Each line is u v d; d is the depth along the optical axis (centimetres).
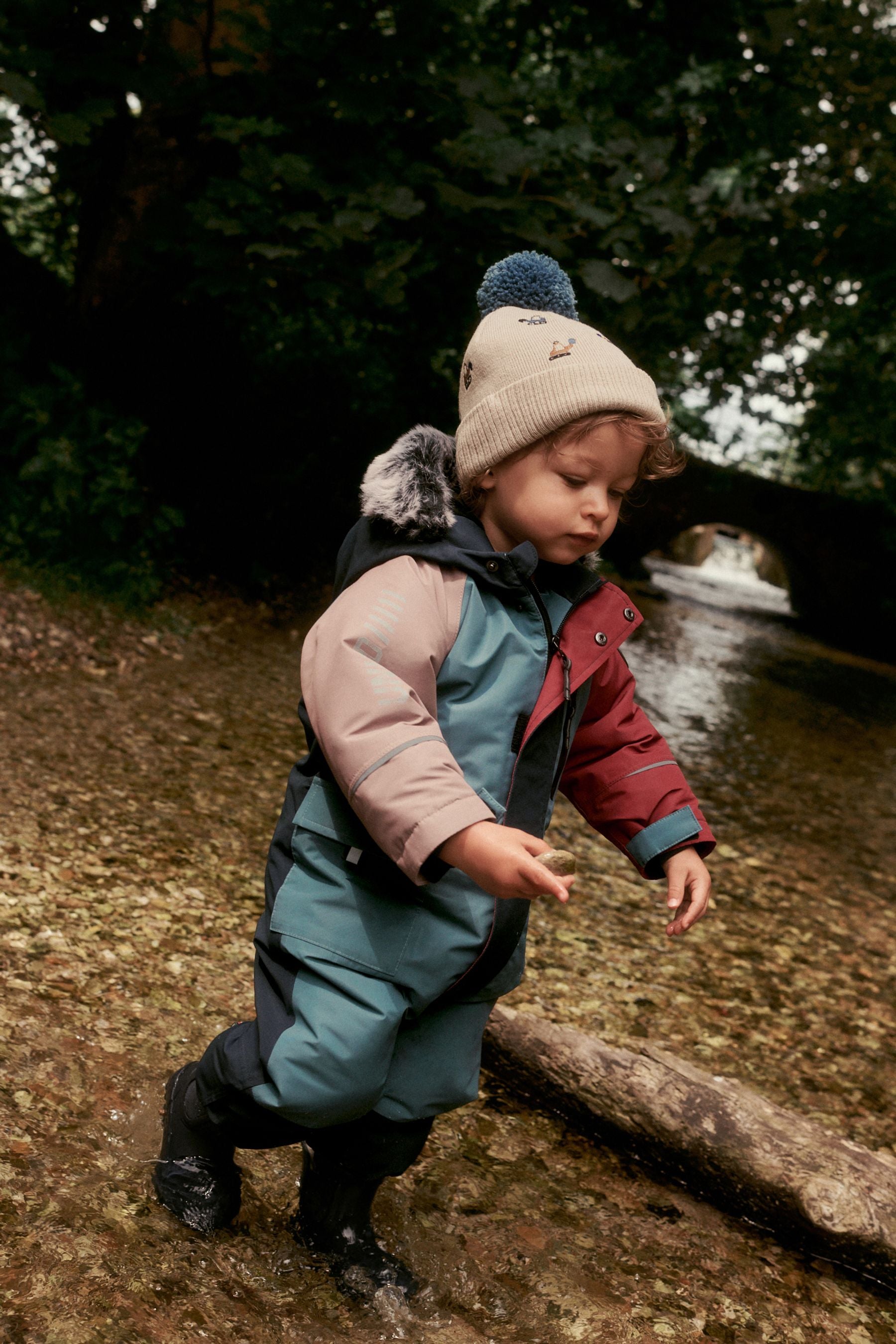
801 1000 382
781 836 624
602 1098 264
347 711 154
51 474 680
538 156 595
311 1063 161
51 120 558
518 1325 193
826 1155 249
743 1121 253
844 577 2050
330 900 167
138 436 702
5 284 810
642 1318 203
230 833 412
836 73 816
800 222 816
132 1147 213
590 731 199
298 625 820
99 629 646
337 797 168
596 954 382
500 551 177
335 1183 190
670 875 195
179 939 313
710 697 1086
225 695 616
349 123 637
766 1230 246
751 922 461
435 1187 231
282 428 914
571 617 180
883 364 1095
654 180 626
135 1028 257
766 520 2036
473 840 144
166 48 637
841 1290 229
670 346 839
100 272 777
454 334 774
